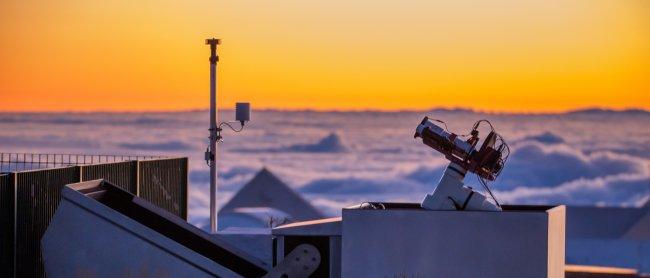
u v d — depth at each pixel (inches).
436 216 575.8
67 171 700.7
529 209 641.6
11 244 618.2
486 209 594.6
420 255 576.1
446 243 574.9
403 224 577.6
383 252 578.9
